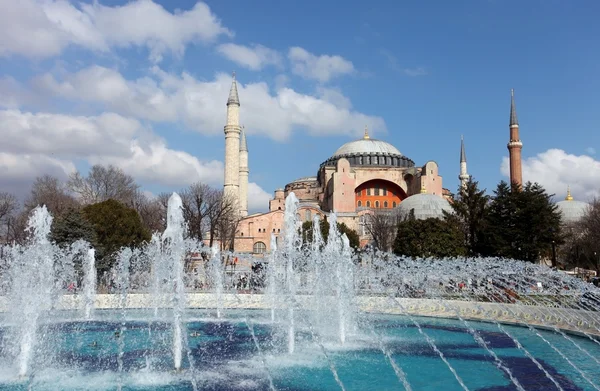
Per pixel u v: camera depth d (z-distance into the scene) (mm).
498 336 24125
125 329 25719
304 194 122000
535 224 54719
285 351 20000
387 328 26531
